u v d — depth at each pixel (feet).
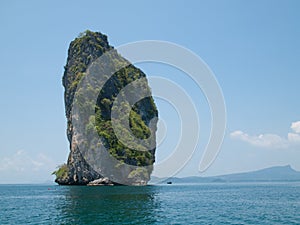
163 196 247.29
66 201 206.39
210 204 189.57
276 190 351.67
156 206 176.04
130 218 134.00
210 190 354.54
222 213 150.00
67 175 446.60
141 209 162.40
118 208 165.99
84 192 286.25
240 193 294.87
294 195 265.75
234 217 138.41
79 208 166.81
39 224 122.21
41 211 158.71
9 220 133.39
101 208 166.20
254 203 196.75
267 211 157.48
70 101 468.34
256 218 135.74
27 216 143.23
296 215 144.36
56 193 286.25
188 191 325.42
